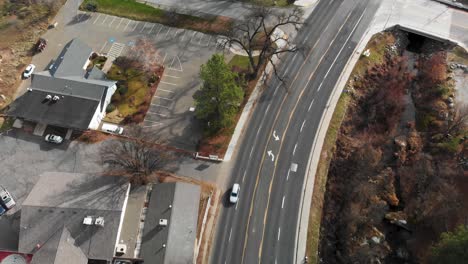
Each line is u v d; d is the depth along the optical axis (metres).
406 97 97.75
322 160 84.06
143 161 79.69
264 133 87.31
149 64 96.00
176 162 82.62
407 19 108.12
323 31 104.88
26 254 65.88
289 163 83.38
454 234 67.94
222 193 79.44
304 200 78.94
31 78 92.56
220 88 77.88
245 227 75.50
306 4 110.81
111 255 66.19
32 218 67.19
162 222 69.56
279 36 103.50
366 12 109.12
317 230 75.69
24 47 99.69
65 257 63.47
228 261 71.81
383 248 75.00
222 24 105.19
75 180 72.88
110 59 97.62
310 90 94.19
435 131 90.25
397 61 102.69
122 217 71.38
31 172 80.12
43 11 107.12
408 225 77.81
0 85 91.31
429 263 65.75
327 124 89.06
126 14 106.69
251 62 92.12
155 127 87.31
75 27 104.06
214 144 85.25
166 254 66.56
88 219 66.62
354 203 78.75
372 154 83.69
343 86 95.12
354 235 75.75
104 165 81.06
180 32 103.75
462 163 84.25
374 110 93.88
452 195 77.81
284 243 73.94
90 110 84.25
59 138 83.12
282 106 91.44
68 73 90.19
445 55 102.19
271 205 78.12
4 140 83.94
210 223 75.81
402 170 84.31
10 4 108.94
